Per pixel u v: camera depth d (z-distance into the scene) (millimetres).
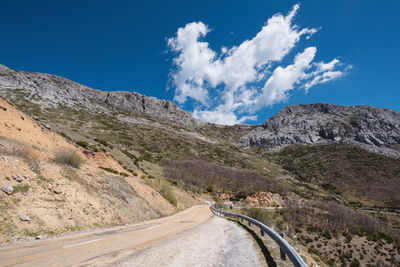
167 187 33438
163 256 6109
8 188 9523
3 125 17031
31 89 178000
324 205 69062
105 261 5289
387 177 128125
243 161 155875
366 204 93500
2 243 7004
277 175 132125
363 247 41469
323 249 39281
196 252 6926
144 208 21000
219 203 46469
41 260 5203
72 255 5766
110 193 17828
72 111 166375
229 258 6574
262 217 24297
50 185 12320
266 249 8125
